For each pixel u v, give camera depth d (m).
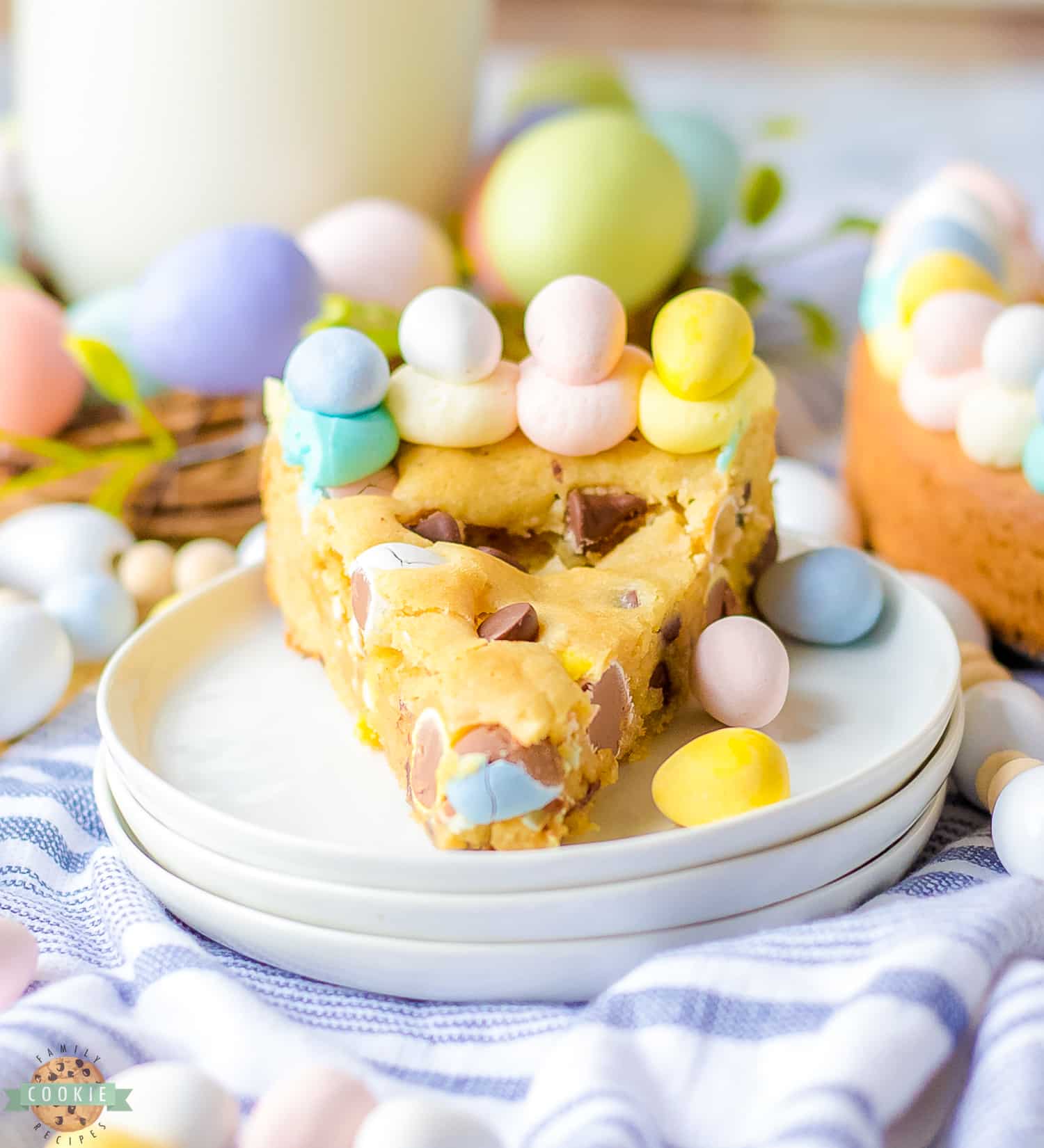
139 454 0.53
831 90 1.12
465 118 0.60
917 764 0.39
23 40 0.58
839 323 0.65
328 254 0.54
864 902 0.38
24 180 0.60
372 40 0.56
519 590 0.40
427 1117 0.33
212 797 0.39
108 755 0.40
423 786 0.37
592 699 0.38
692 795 0.37
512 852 0.36
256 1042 0.35
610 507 0.43
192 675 0.43
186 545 0.54
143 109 0.56
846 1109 0.33
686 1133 0.34
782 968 0.35
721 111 1.01
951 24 1.46
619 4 1.50
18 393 0.52
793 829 0.37
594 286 0.42
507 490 0.43
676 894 0.36
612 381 0.42
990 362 0.47
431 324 0.42
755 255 0.69
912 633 0.43
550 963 0.36
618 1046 0.34
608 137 0.54
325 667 0.43
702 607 0.42
